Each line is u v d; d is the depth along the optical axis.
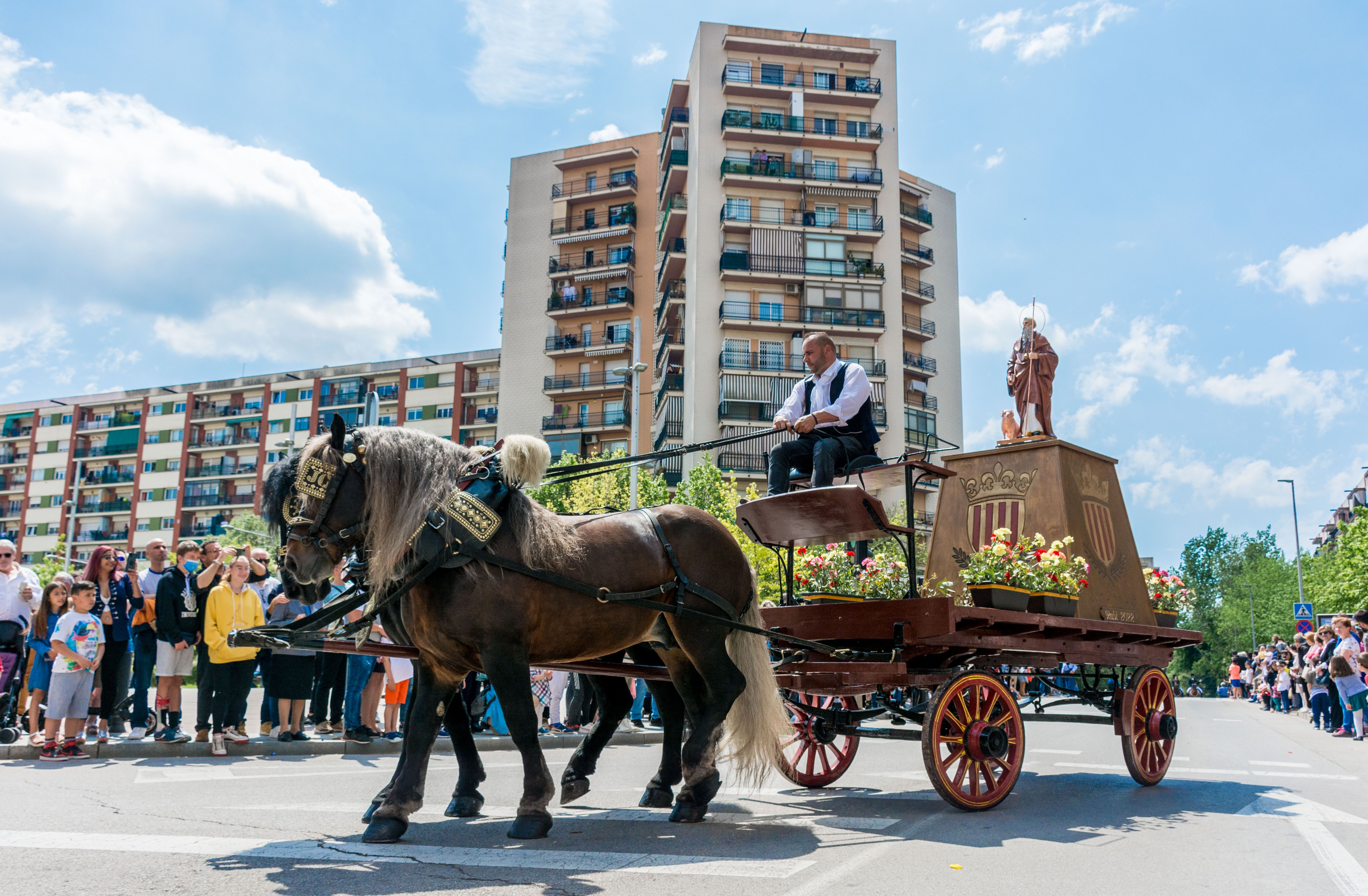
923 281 54.91
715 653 6.01
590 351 53.22
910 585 6.34
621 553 5.69
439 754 10.61
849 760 7.82
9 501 82.44
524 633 5.24
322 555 5.30
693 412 43.31
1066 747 11.68
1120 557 7.95
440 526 5.13
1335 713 15.66
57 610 10.18
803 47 45.75
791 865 4.58
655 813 6.26
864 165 46.12
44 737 9.57
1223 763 10.06
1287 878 4.44
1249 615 87.62
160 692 10.19
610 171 55.22
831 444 7.15
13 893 3.98
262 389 76.31
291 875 4.35
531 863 4.61
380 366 72.12
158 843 5.05
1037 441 7.55
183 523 76.50
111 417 80.19
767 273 43.84
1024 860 4.74
